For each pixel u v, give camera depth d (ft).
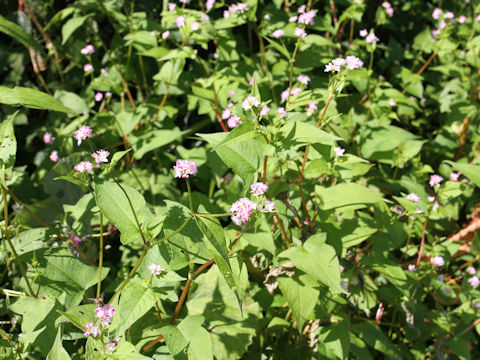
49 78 2.34
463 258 1.95
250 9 1.96
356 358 1.57
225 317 1.43
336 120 1.95
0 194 1.49
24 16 2.22
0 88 1.24
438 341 1.64
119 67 2.15
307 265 1.25
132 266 1.76
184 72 2.07
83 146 1.92
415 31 2.79
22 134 2.26
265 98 1.97
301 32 1.45
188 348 1.19
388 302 1.72
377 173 2.01
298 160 1.60
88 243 1.64
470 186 2.05
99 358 1.12
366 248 1.64
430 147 2.31
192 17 1.84
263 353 1.56
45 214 1.80
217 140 1.35
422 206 1.70
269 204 1.24
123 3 2.17
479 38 2.22
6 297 1.46
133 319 1.15
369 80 2.05
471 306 1.65
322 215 1.39
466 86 2.32
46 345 1.26
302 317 1.31
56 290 1.31
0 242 1.52
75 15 2.13
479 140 2.13
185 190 2.06
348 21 2.55
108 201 1.21
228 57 2.07
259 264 1.60
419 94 2.29
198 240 1.25
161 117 2.02
